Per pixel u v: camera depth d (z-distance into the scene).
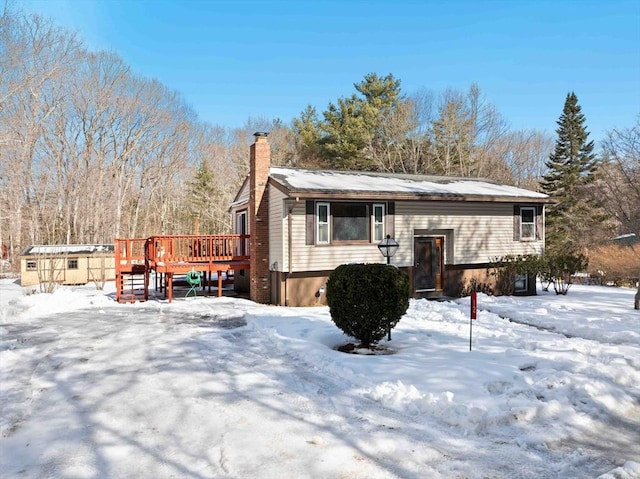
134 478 3.55
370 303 7.27
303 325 9.54
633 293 15.89
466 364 6.28
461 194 14.84
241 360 7.18
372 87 36.59
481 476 3.56
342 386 5.78
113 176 35.56
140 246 23.89
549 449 4.06
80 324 10.61
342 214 13.91
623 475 3.51
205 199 40.50
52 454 4.00
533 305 12.65
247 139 42.44
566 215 30.28
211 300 14.75
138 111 37.53
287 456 3.88
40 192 31.78
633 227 19.53
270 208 14.52
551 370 5.95
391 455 3.89
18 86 27.11
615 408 5.02
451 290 15.48
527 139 41.38
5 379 6.31
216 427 4.53
